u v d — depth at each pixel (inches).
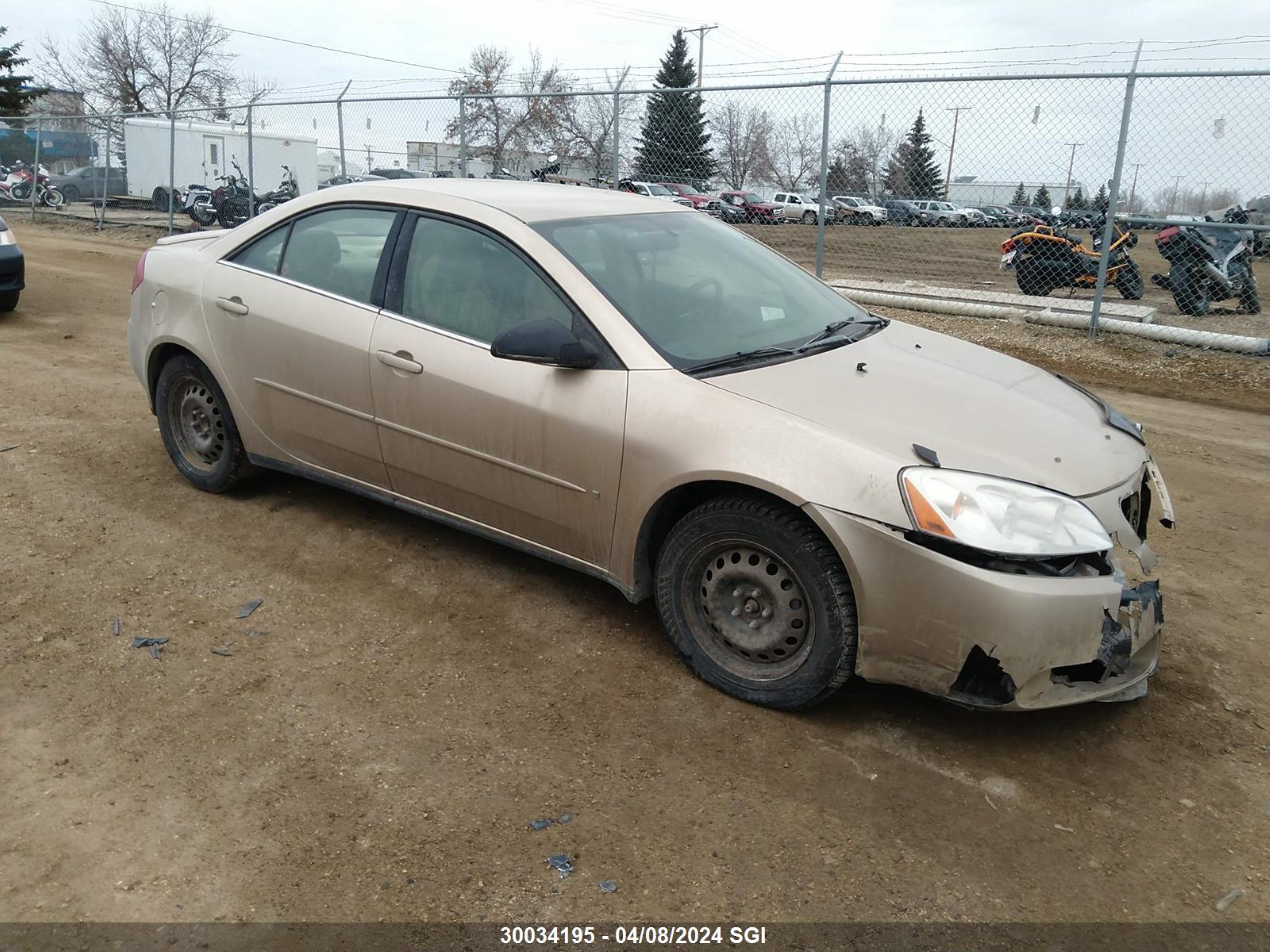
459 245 151.1
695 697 131.0
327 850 101.0
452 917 93.0
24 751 114.3
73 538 170.4
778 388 128.9
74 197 1057.5
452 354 146.3
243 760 114.6
